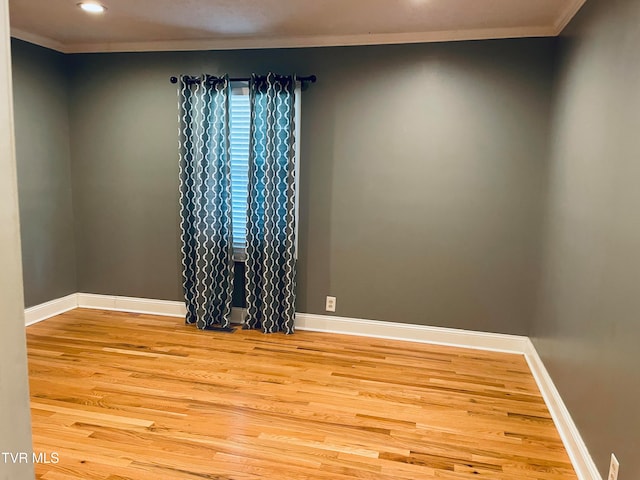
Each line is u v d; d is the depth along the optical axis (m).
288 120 3.61
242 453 2.20
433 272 3.64
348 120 3.62
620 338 1.75
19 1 2.94
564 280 2.63
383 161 3.61
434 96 3.45
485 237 3.51
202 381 2.94
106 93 4.05
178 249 4.11
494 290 3.54
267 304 3.80
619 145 1.87
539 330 3.19
